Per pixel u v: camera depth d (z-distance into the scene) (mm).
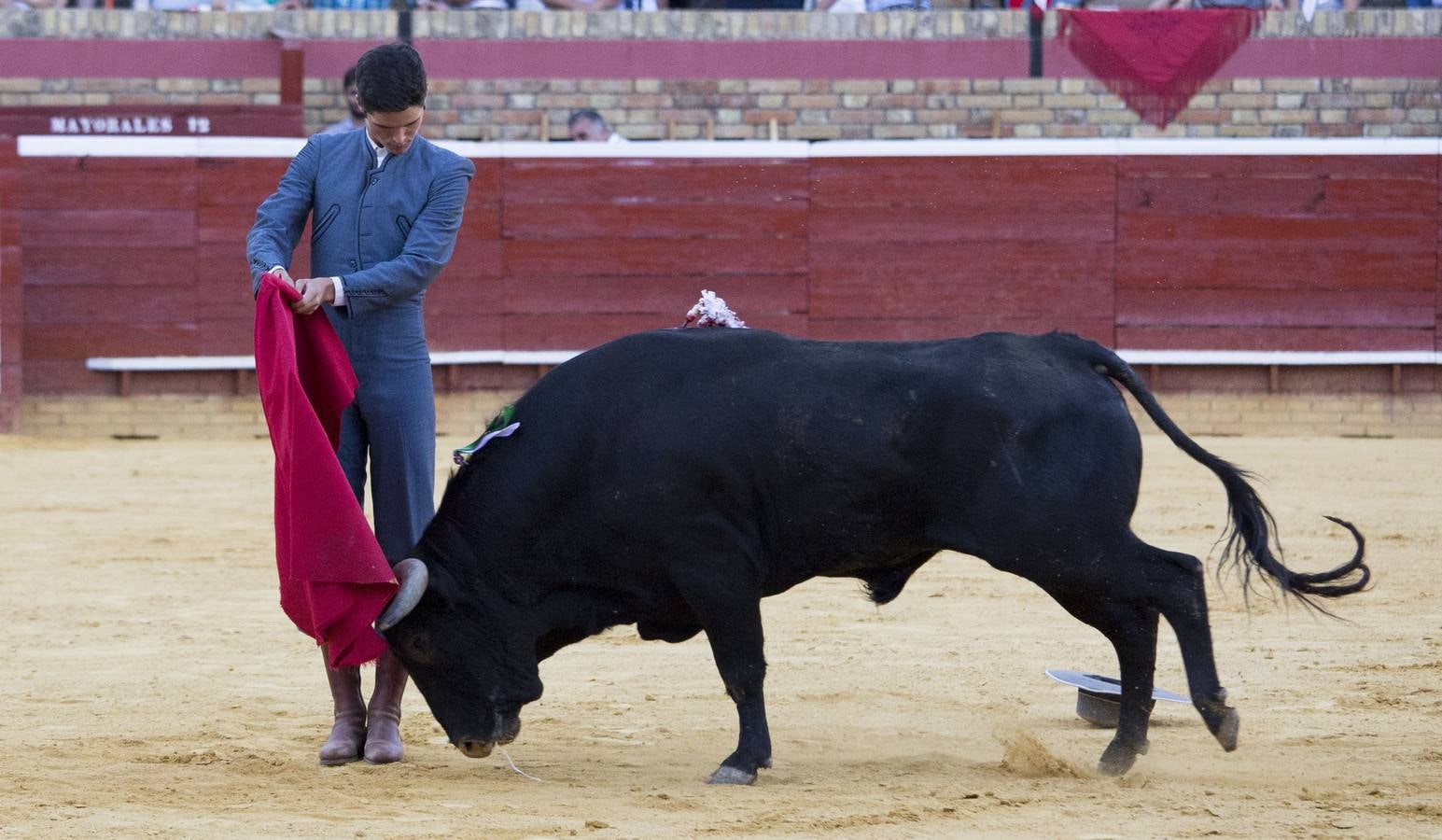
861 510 9734
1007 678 13320
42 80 35156
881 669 13641
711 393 9789
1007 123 35875
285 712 11930
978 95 35875
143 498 24922
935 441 9664
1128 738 10000
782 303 34438
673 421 9734
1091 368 10016
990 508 9617
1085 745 10938
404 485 10688
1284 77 35656
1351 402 34438
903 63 35906
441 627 9875
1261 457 29719
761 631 9867
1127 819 8727
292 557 9664
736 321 11172
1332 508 23328
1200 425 34469
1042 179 34219
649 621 10148
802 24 35969
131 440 33750
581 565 9953
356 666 10484
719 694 12688
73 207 33812
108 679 13148
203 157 34000
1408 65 35594
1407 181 34062
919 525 9812
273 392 9875
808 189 34344
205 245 34031
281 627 15516
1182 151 34094
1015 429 9633
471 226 34156
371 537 9688
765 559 9891
